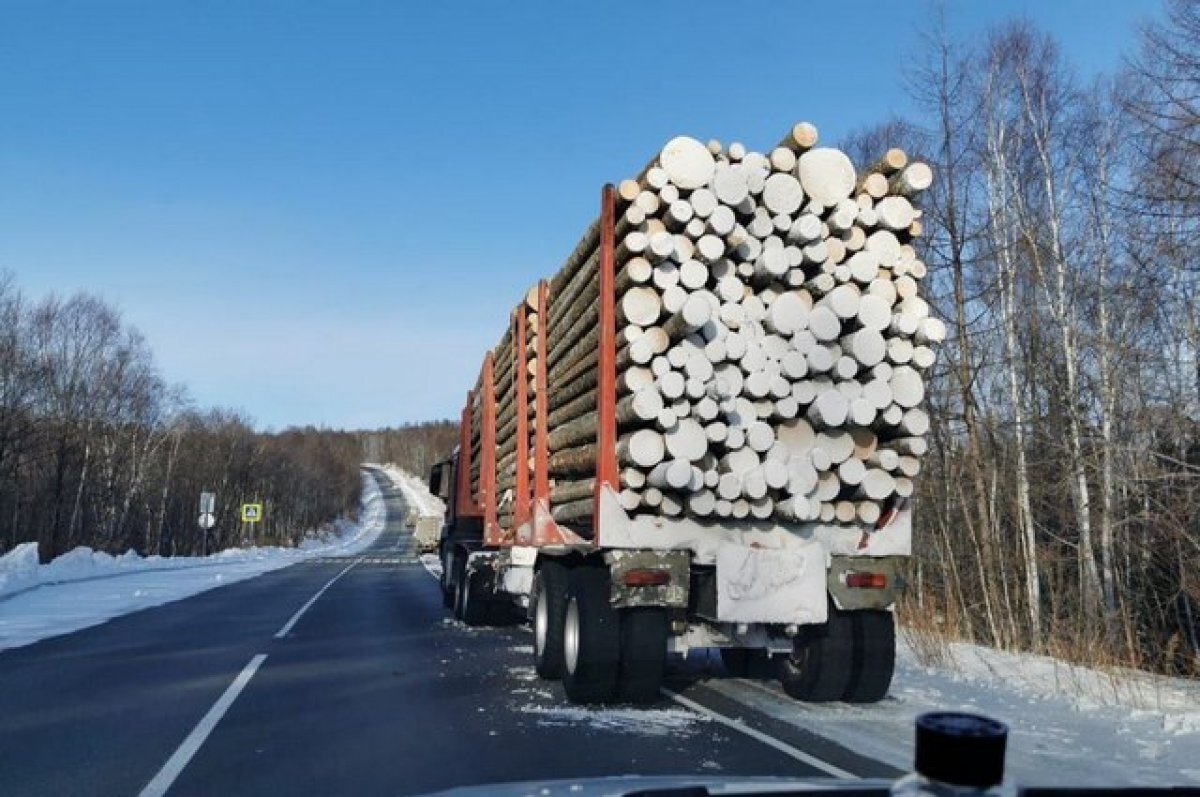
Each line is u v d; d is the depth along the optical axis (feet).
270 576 105.81
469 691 29.68
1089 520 55.31
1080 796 7.36
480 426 49.93
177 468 212.23
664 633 26.25
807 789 7.97
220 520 243.40
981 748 4.51
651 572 25.25
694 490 24.94
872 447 26.89
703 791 7.79
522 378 37.52
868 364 25.98
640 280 25.00
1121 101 57.93
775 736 23.00
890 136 84.89
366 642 42.88
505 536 42.24
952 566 58.90
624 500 25.39
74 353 163.53
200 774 19.67
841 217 26.07
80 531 161.17
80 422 160.86
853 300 26.03
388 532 384.88
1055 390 62.44
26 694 28.96
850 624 26.84
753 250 25.80
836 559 26.40
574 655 26.89
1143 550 52.11
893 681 32.22
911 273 26.86
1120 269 61.57
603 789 8.14
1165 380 55.16
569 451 30.58
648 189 25.39
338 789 18.52
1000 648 48.26
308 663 35.94
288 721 25.02
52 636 44.11
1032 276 65.21
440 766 20.18
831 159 26.35
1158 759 21.18
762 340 25.71
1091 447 56.18
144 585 81.87
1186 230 52.29
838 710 26.50
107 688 30.12
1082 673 33.45
